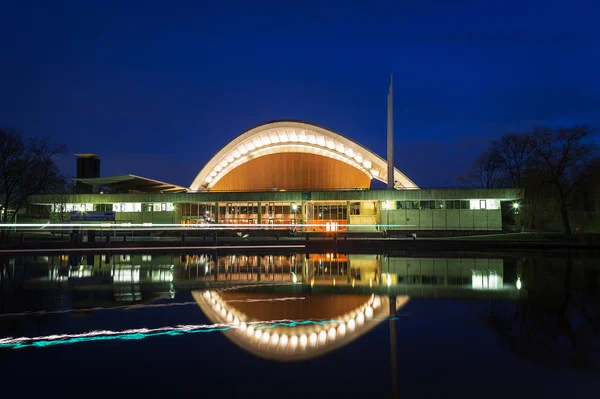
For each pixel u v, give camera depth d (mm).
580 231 52594
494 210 54688
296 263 27234
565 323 11539
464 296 15531
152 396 7078
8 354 9266
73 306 14109
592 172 49375
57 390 7367
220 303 14531
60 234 54281
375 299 15070
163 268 24609
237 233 54031
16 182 54844
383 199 55969
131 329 11227
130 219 59875
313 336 10477
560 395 7004
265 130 63688
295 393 7137
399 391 7172
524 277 20344
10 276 21250
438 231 54312
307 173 67750
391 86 59625
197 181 68375
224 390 7297
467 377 7785
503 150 69750
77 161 68875
